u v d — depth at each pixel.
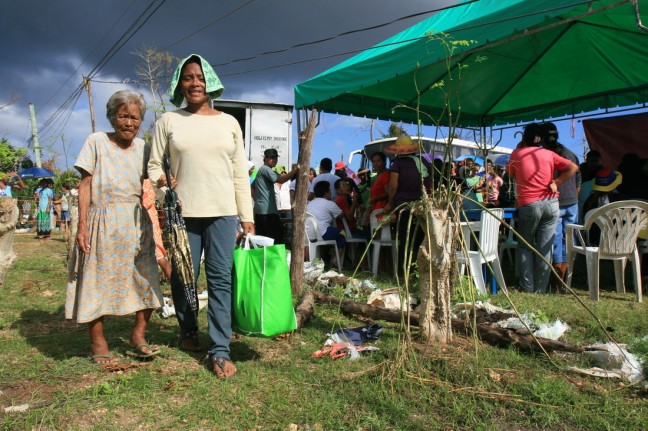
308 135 5.67
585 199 7.19
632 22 6.23
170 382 3.04
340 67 7.33
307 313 4.52
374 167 7.96
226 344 3.29
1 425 2.50
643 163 6.82
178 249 3.22
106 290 3.30
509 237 6.81
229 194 3.38
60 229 18.95
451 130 3.32
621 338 3.86
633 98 8.85
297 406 2.76
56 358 3.52
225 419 2.61
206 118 3.43
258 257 3.27
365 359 3.46
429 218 3.41
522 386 2.90
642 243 6.00
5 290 6.26
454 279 3.66
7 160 23.62
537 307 4.80
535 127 5.92
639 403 2.73
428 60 5.76
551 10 4.54
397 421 2.58
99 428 2.50
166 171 3.34
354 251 8.41
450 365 3.12
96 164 3.31
